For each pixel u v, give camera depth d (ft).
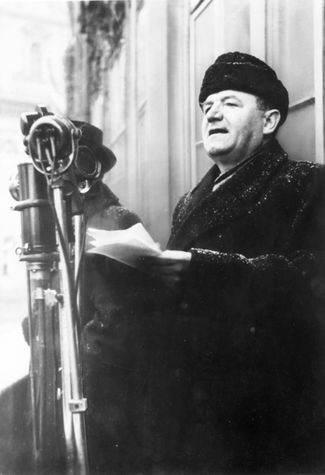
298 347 3.70
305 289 3.53
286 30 4.14
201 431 3.86
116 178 5.37
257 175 3.80
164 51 4.97
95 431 4.07
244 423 3.78
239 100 3.81
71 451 3.10
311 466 3.71
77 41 5.28
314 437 3.73
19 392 4.30
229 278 3.45
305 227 3.63
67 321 2.93
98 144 4.27
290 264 3.50
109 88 5.37
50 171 2.91
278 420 3.73
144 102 5.16
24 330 4.40
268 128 3.85
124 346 4.04
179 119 4.99
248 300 3.51
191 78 4.91
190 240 3.89
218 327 3.78
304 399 3.72
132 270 3.97
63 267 2.91
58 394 3.30
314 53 3.94
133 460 4.02
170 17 4.96
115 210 4.37
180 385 3.92
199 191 4.17
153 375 4.00
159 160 5.06
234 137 3.83
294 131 4.11
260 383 3.72
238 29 4.46
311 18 4.00
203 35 4.78
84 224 3.08
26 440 4.18
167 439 3.94
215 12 4.52
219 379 3.81
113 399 4.07
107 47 5.36
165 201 5.07
